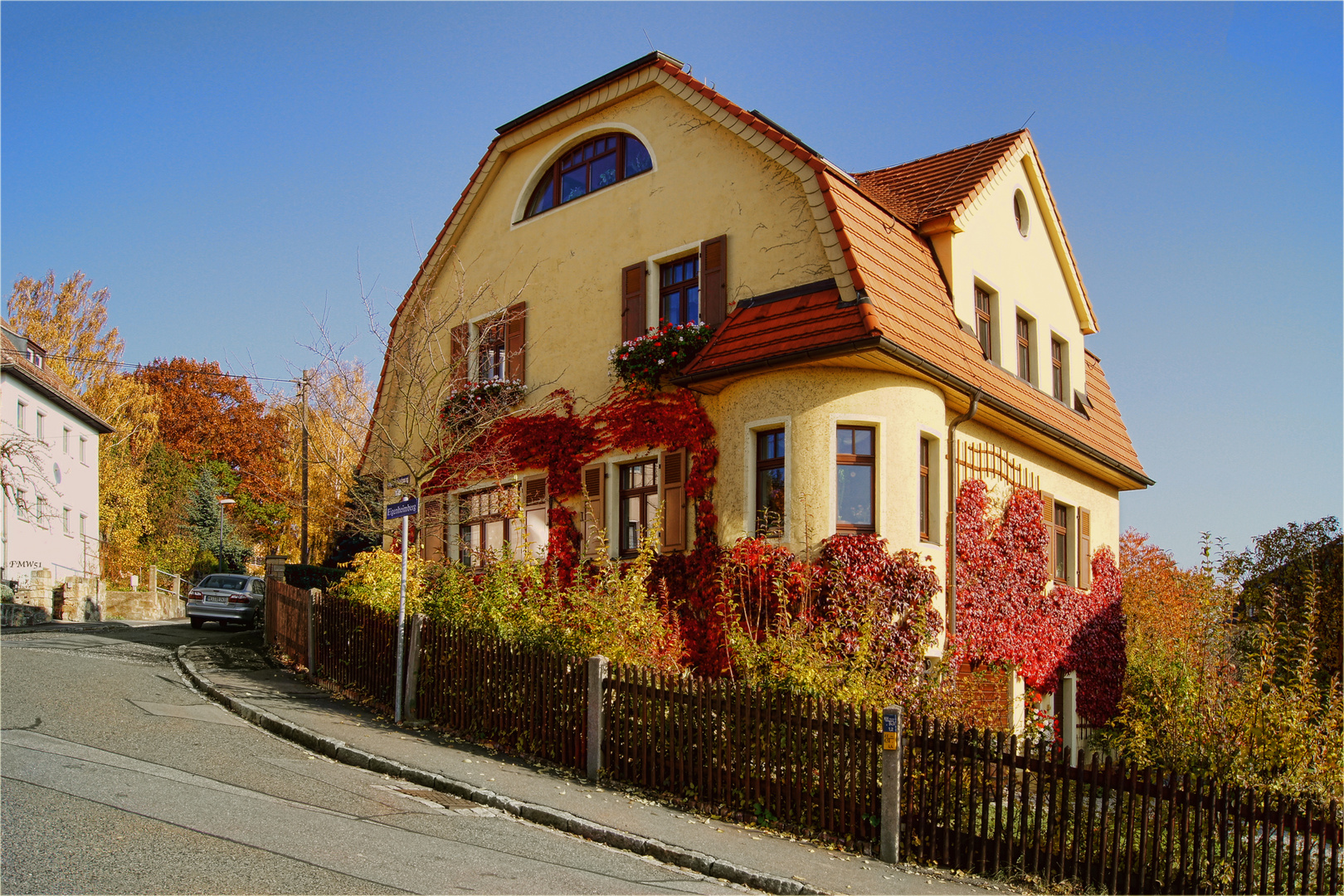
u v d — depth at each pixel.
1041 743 9.84
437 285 21.83
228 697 14.62
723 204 16.95
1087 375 23.11
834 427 14.81
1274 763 11.84
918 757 10.13
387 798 9.90
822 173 15.39
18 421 36.31
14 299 48.25
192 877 6.84
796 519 14.68
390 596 16.48
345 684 16.25
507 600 14.16
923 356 15.06
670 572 16.19
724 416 15.80
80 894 6.38
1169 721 13.05
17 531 35.47
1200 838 9.41
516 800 10.24
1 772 9.32
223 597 29.05
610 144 19.28
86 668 16.73
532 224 20.19
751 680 11.51
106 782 9.24
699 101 17.30
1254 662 13.55
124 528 46.41
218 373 60.75
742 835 10.05
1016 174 20.05
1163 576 28.11
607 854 9.06
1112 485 22.97
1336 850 9.26
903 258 16.39
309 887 6.85
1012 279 19.55
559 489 18.53
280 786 9.84
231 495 56.59
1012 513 17.94
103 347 49.62
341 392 21.80
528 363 19.75
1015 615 17.56
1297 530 32.69
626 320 18.09
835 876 9.12
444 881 7.34
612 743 11.70
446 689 13.92
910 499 15.02
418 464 20.59
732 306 16.53
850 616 13.97
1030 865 9.77
